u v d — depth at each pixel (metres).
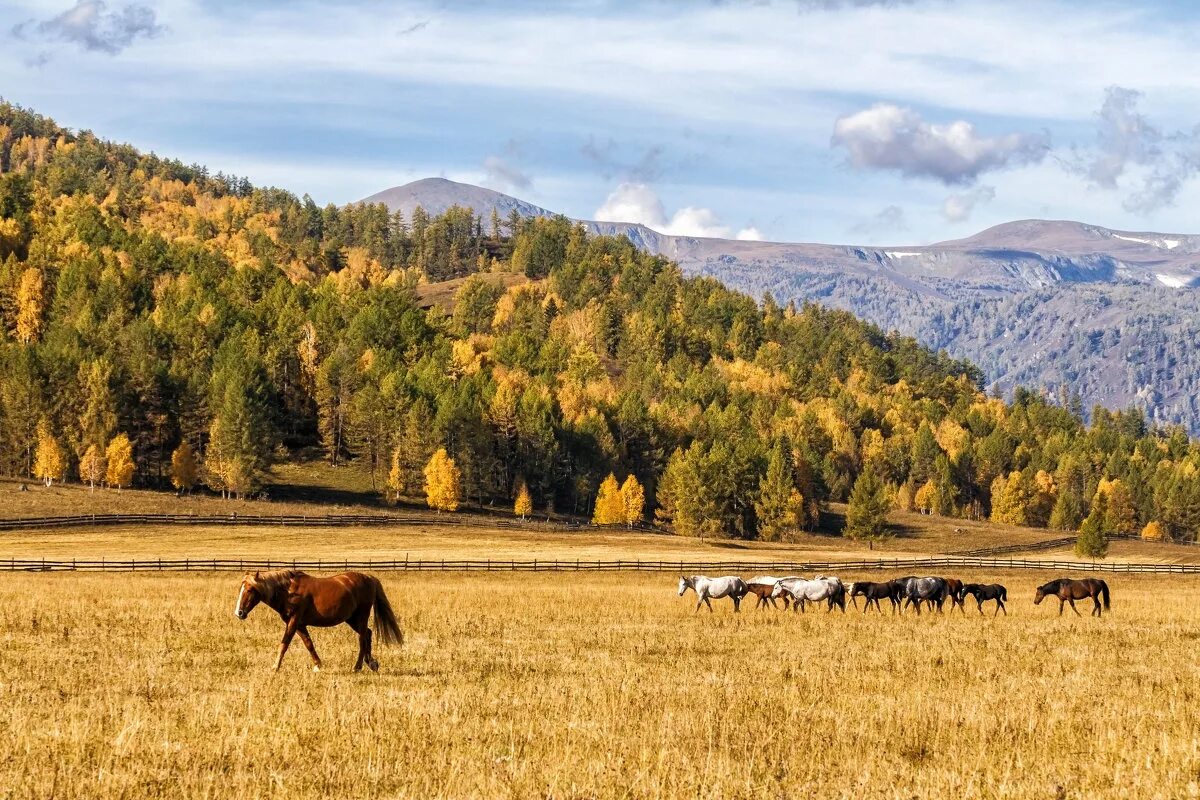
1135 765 14.54
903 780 14.07
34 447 125.88
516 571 72.31
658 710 18.08
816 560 95.56
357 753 14.84
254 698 18.50
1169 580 80.38
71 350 141.50
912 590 42.91
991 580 77.69
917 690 20.67
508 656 25.28
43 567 67.75
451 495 127.38
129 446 119.38
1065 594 43.50
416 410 137.75
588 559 87.25
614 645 27.94
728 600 48.22
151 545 89.69
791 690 20.42
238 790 13.12
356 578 22.91
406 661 24.16
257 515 109.88
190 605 37.91
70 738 15.17
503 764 14.34
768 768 14.60
